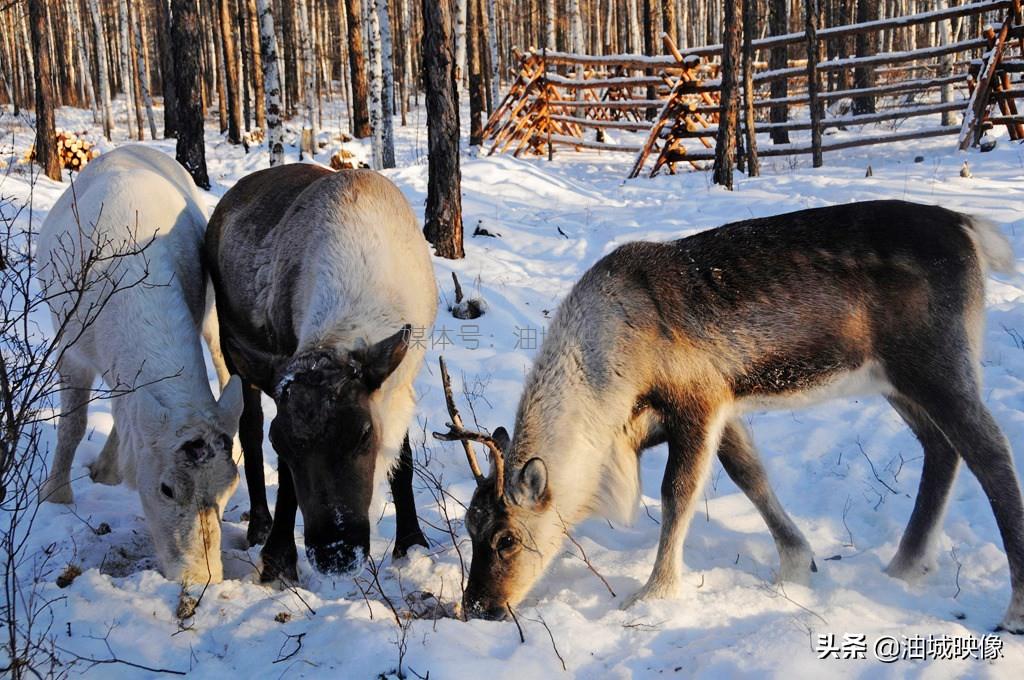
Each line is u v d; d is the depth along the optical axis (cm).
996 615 387
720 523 497
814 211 430
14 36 3997
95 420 661
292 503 454
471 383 726
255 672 351
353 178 491
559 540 425
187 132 1616
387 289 445
